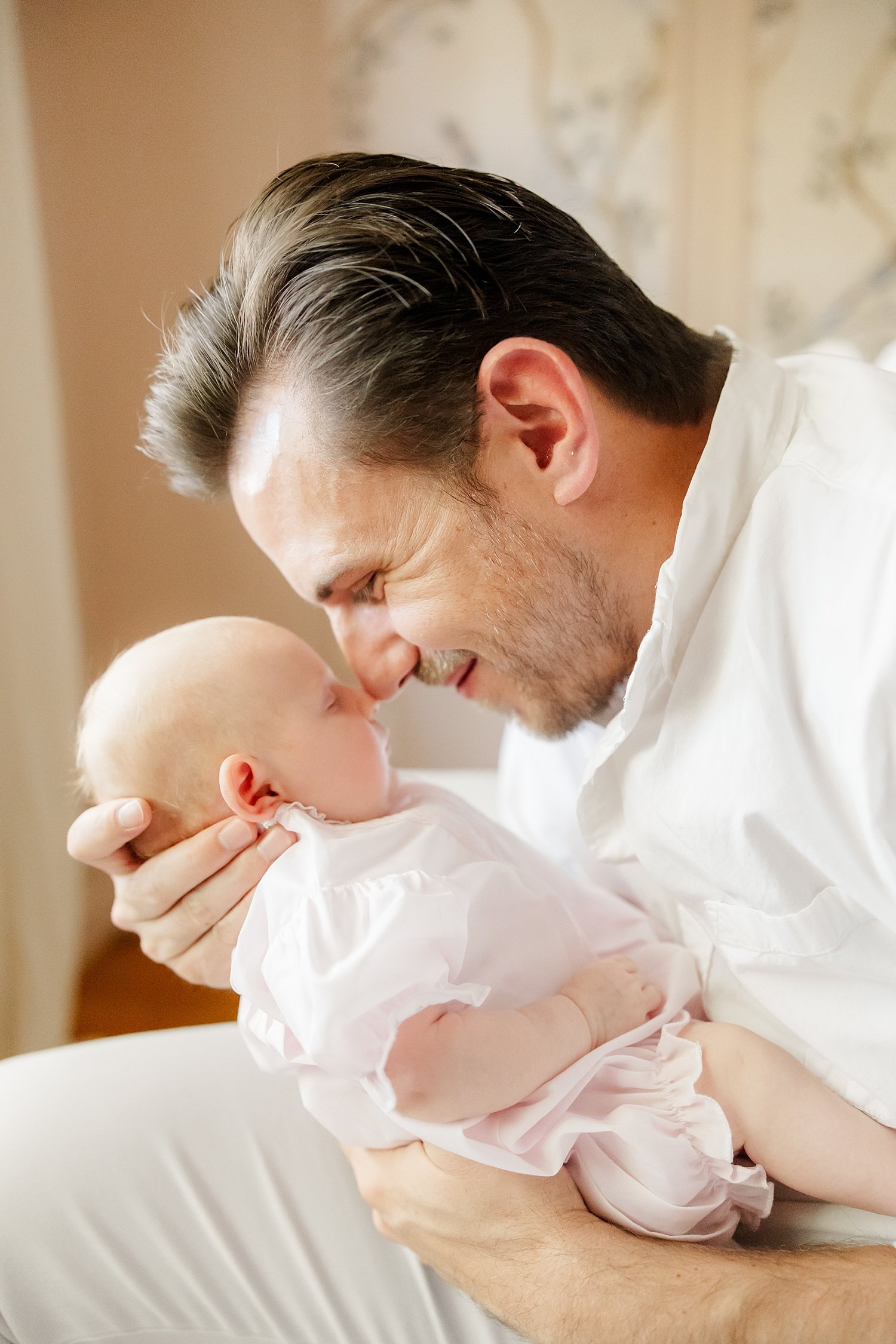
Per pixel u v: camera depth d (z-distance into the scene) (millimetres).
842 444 875
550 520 935
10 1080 1113
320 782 992
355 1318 959
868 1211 890
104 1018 2191
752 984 915
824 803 812
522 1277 854
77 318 2330
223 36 2285
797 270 2629
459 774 1745
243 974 883
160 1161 1029
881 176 2566
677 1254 838
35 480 1922
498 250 921
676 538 883
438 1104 813
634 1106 891
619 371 950
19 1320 945
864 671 776
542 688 1025
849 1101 885
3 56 1785
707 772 861
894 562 789
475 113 2494
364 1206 1015
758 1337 761
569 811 1320
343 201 909
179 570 2518
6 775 1839
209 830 944
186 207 2338
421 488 917
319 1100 934
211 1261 977
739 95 2506
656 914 1188
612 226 2590
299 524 954
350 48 2430
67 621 2068
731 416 895
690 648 890
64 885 2092
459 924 819
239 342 933
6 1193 986
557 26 2453
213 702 980
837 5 2459
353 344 881
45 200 2219
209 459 1008
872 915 827
